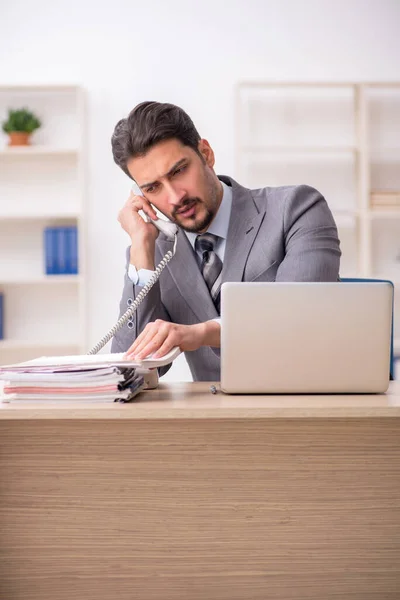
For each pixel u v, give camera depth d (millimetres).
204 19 4875
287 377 1419
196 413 1258
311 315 1413
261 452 1468
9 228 4887
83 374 1333
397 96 4984
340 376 1420
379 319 1419
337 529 1469
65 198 4875
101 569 1466
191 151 1861
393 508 1472
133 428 1465
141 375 1524
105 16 4855
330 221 2002
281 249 1979
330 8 4906
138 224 1889
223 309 1413
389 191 4820
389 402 1315
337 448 1471
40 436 1466
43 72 4852
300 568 1469
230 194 2057
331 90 4941
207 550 1466
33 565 1467
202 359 2068
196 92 4875
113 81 4855
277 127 4930
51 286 4887
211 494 1466
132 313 1834
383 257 5004
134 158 1839
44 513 1467
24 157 4852
